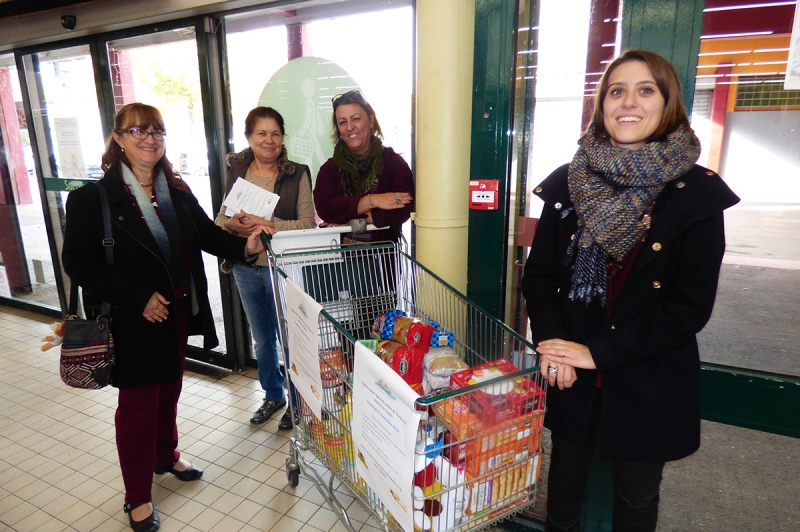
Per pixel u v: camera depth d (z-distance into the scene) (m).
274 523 1.92
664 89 1.08
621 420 1.17
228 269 2.38
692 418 1.17
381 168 2.13
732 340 1.52
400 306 1.92
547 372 1.20
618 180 1.09
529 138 1.73
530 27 1.63
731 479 1.59
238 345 3.24
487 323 1.57
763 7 1.29
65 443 2.48
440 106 1.79
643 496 1.25
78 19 3.06
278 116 2.39
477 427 1.16
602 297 1.19
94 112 3.45
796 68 1.30
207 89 2.82
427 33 1.75
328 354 1.46
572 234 1.24
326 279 1.86
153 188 1.87
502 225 1.75
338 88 2.52
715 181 1.06
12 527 1.90
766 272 1.44
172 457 2.16
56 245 3.95
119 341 1.74
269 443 2.47
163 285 1.79
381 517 1.34
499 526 1.86
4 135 4.32
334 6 2.44
